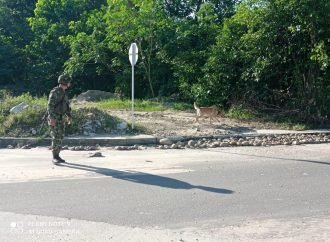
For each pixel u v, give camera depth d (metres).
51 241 5.61
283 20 18.80
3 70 34.75
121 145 13.76
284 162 11.06
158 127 16.03
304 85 19.12
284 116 19.23
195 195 7.84
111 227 6.14
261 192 8.09
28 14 38.66
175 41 26.03
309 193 8.05
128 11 25.89
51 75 33.91
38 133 14.23
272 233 5.99
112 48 27.02
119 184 8.57
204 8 26.39
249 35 19.28
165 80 27.64
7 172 9.55
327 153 12.48
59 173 9.49
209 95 21.22
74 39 29.88
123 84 28.55
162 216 6.65
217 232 6.01
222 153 12.36
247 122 18.55
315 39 18.34
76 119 14.79
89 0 34.84
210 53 22.33
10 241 5.61
